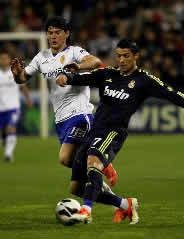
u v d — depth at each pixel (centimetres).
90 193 2431
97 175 2448
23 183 4000
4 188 3794
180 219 2720
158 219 2720
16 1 8781
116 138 2512
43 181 4081
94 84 2598
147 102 7300
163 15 8338
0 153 6009
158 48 7744
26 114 7350
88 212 2422
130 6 8512
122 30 8069
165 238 2314
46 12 8638
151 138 6906
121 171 4472
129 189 3653
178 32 7944
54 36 2811
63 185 3900
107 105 2561
